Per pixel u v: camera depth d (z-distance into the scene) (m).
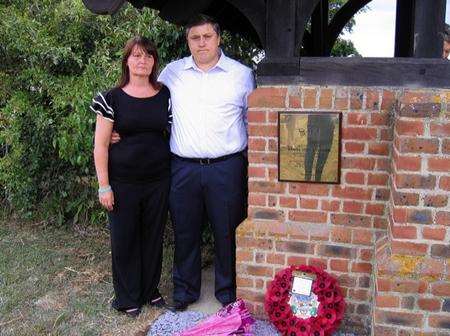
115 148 2.93
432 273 2.50
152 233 3.17
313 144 2.80
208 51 2.89
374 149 2.74
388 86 2.68
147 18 4.23
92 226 4.96
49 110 4.81
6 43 4.84
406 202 2.50
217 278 3.29
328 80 2.75
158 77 3.14
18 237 4.72
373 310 2.74
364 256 2.85
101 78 4.41
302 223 2.94
